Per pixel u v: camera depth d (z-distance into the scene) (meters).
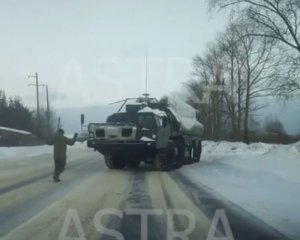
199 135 30.30
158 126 22.61
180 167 25.52
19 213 10.73
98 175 20.30
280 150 27.88
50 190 14.84
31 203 12.19
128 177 19.58
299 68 28.20
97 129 22.80
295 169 19.38
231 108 56.72
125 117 23.08
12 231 8.89
